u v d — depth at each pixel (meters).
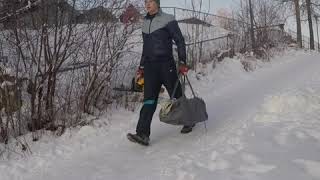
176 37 5.66
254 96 8.32
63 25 6.07
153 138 5.97
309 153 4.52
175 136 5.94
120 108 7.24
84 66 6.64
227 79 10.88
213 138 5.63
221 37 15.11
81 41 6.42
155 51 5.62
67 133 5.95
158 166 4.83
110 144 5.83
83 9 6.36
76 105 6.49
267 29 18.45
